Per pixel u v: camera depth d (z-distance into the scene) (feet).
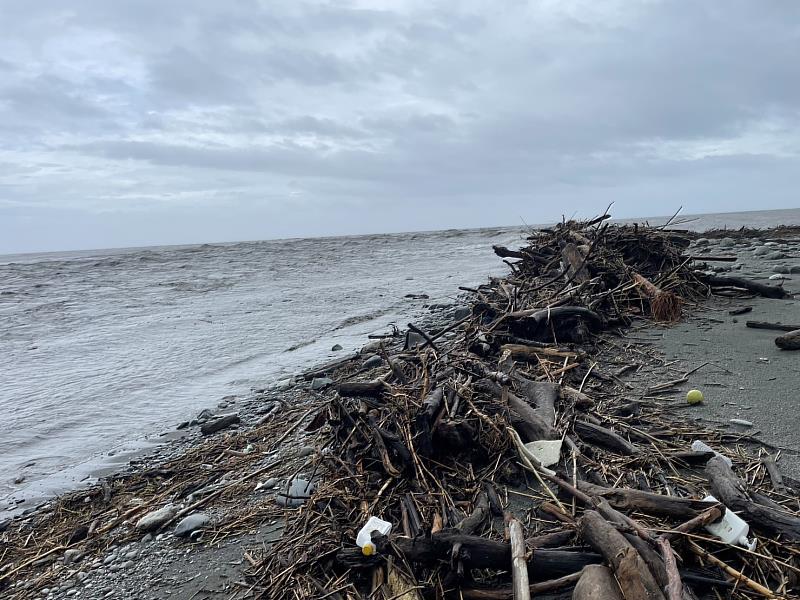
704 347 21.39
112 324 44.45
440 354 20.39
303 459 17.07
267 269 81.41
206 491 16.08
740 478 11.61
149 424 23.43
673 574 8.04
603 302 26.32
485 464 13.74
